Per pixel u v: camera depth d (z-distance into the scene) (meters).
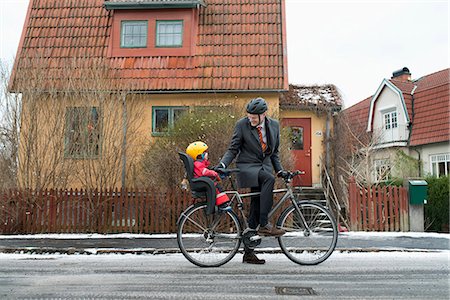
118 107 10.84
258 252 6.50
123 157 10.91
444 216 11.12
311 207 5.56
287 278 4.72
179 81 12.96
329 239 5.59
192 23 13.85
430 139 18.09
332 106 14.41
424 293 4.17
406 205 9.66
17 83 10.98
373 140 16.23
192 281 4.57
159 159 10.16
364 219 9.58
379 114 21.69
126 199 9.80
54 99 10.66
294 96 14.91
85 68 11.48
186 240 5.43
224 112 10.66
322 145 14.61
